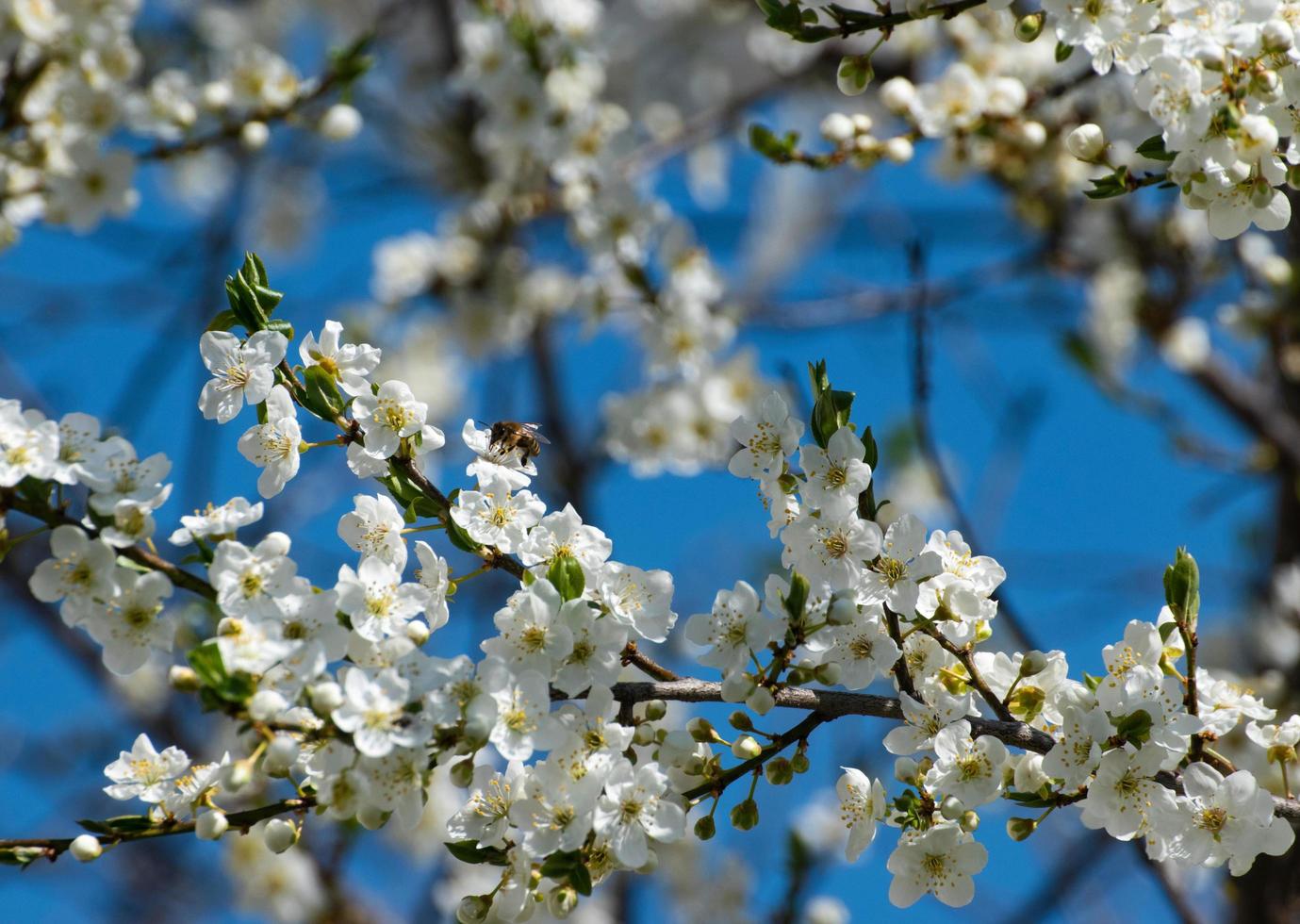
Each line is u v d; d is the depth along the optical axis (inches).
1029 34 210.5
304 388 179.8
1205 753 175.8
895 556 175.8
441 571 177.6
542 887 181.6
